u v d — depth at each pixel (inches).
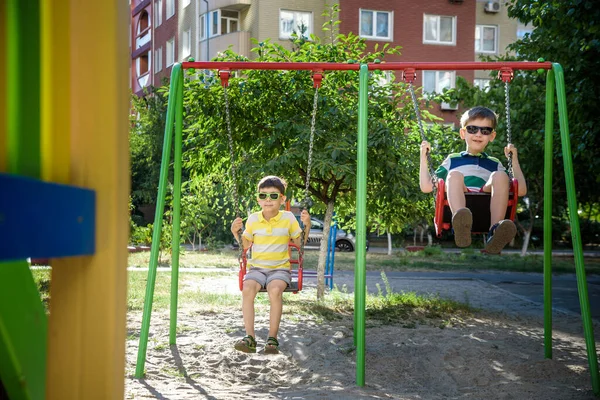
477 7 1182.9
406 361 224.8
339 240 943.7
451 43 1114.7
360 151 206.8
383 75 362.3
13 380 66.9
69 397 62.2
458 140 375.9
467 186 213.6
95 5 62.9
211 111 331.9
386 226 399.2
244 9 1064.8
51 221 52.5
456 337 267.3
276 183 217.3
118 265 63.9
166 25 1314.0
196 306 333.7
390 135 325.7
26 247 48.2
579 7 349.1
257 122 343.3
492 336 276.1
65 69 62.8
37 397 70.9
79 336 62.6
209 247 871.7
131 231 573.6
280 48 346.3
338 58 350.0
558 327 311.9
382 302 361.4
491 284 514.0
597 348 259.3
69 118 62.8
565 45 397.4
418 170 354.0
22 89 61.2
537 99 592.4
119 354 64.7
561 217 1118.4
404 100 369.7
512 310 369.4
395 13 1075.3
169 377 196.2
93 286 62.7
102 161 63.0
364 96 209.5
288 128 321.1
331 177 360.8
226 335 262.2
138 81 1546.5
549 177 233.9
